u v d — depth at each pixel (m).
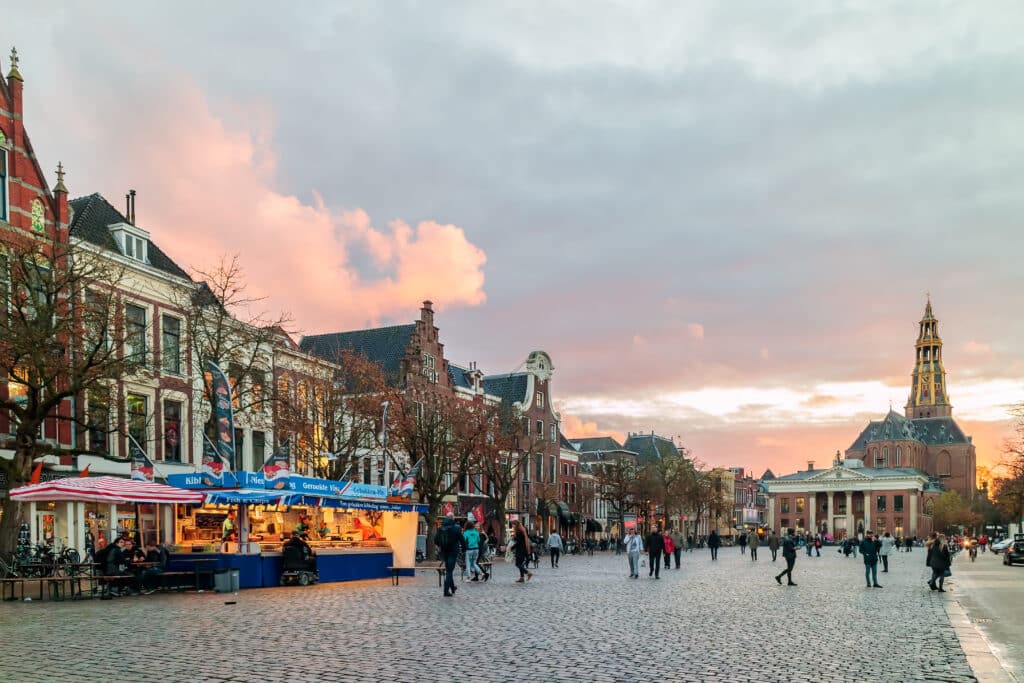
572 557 63.59
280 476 28.66
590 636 15.22
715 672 11.63
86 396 31.08
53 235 35.69
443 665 12.00
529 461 79.44
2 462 25.97
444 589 23.62
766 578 35.44
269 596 23.64
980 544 107.81
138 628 16.06
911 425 184.38
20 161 34.59
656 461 104.75
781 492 163.50
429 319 66.12
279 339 44.59
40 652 13.06
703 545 111.50
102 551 23.64
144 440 36.09
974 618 20.06
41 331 26.20
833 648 14.02
